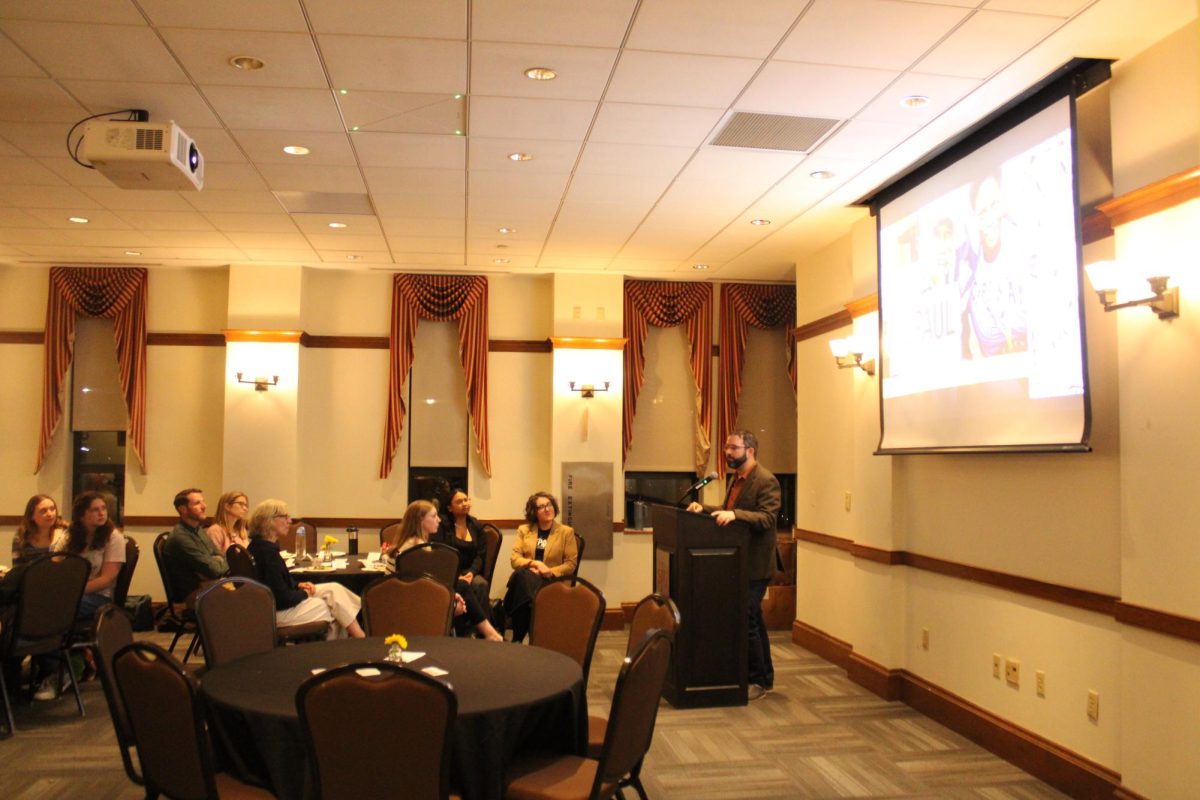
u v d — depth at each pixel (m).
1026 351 4.45
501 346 9.13
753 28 3.74
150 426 8.85
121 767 4.66
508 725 3.17
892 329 5.88
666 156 5.37
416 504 6.68
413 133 5.02
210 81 4.33
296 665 3.74
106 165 4.48
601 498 8.80
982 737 5.08
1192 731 3.54
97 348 8.96
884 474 6.25
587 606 4.60
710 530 5.88
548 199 6.32
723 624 5.88
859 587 6.62
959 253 5.08
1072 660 4.40
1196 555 3.54
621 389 8.92
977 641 5.24
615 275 9.02
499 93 4.45
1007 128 4.64
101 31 3.81
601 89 4.39
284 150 5.32
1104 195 4.26
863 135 4.98
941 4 3.52
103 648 3.38
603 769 3.05
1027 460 4.77
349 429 8.95
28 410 8.80
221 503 7.26
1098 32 3.73
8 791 4.34
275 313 8.67
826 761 4.84
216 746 3.35
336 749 2.76
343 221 6.98
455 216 6.82
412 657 3.89
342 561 7.05
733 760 4.85
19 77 4.29
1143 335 3.83
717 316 9.39
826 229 7.10
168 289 8.94
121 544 6.23
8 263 8.76
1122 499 3.92
